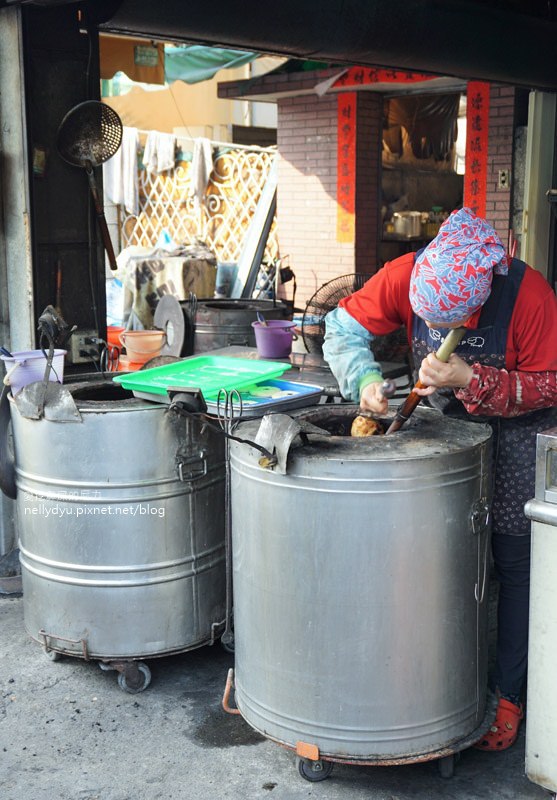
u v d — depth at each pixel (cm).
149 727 291
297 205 975
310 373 376
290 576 241
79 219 409
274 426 235
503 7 571
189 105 1386
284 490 237
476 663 256
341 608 237
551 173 743
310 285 978
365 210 942
